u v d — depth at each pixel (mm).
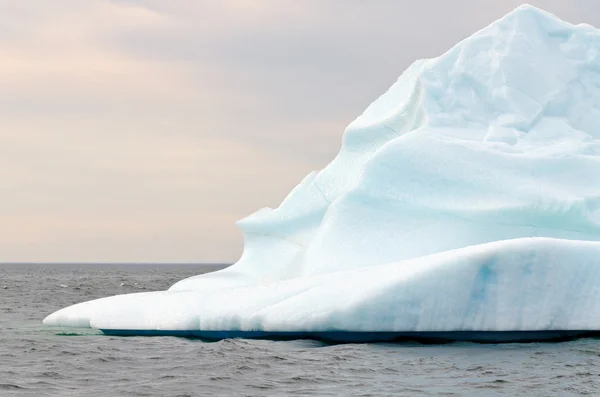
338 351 19297
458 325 19922
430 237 25844
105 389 15383
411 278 20109
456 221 26094
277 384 15609
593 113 29984
